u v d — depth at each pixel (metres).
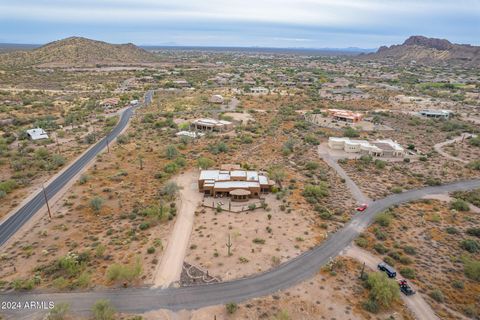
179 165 104.88
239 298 51.28
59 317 45.69
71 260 57.03
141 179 95.38
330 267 59.06
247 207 80.31
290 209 79.88
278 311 48.69
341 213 80.00
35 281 53.66
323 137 146.00
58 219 74.19
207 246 64.44
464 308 52.31
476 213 84.31
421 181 102.44
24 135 131.00
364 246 66.62
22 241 66.06
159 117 168.38
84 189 88.38
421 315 50.44
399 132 158.75
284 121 167.50
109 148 121.25
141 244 64.75
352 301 51.44
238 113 180.88
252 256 61.66
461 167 115.38
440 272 60.72
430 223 78.00
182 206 80.81
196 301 50.50
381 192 93.44
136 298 50.81
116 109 188.50
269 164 110.06
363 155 121.38
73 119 157.00
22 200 82.50
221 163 108.12
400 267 61.22
